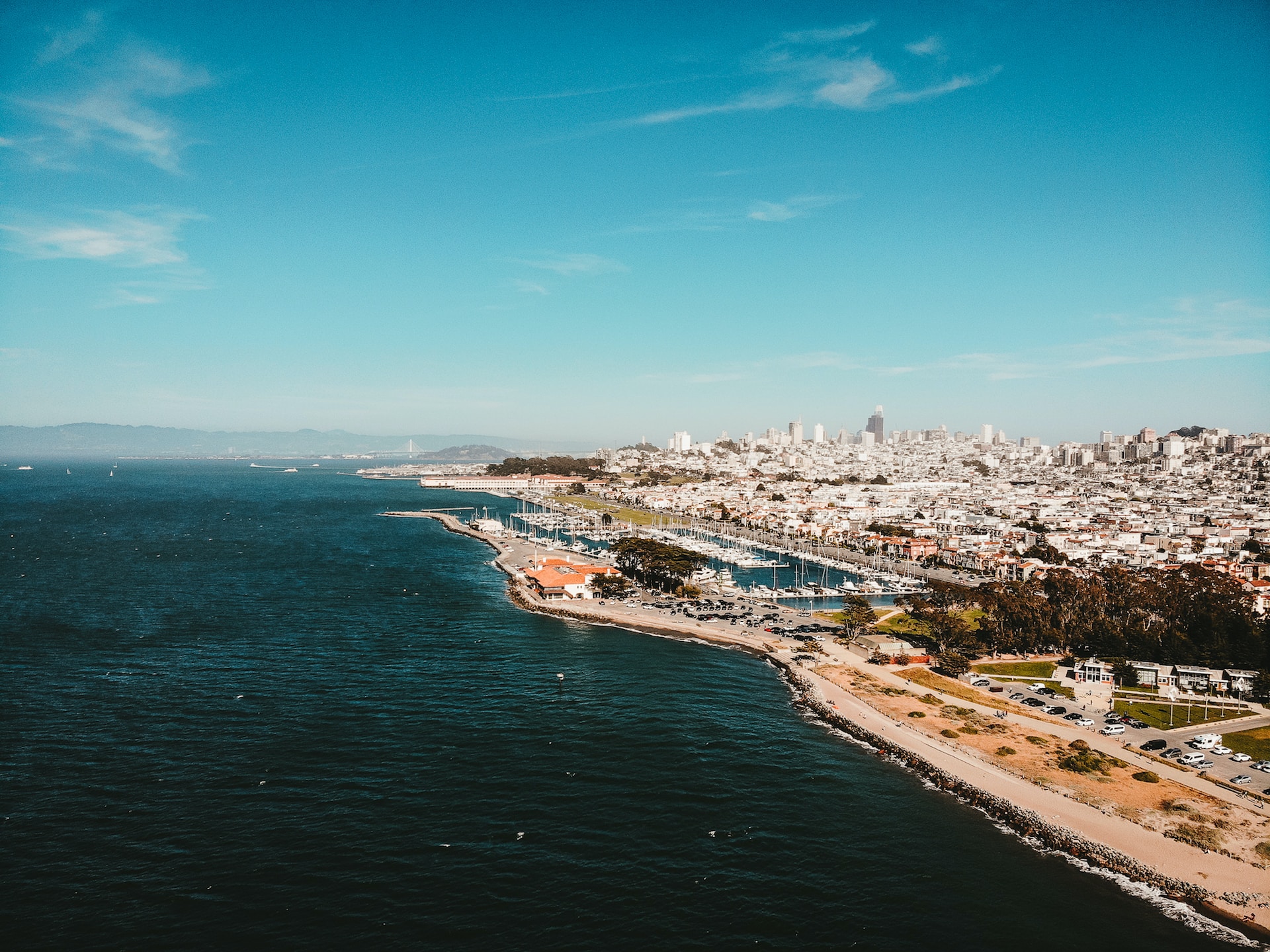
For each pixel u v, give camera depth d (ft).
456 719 401.90
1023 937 243.19
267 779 326.44
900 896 262.06
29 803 300.20
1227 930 249.14
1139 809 319.68
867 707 442.09
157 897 245.45
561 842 286.25
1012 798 328.49
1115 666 511.40
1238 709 444.14
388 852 274.57
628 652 555.28
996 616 618.03
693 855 281.95
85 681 442.09
